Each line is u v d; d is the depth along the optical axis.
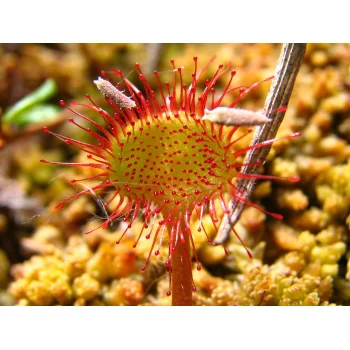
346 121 0.06
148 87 0.05
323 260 0.05
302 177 0.06
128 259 0.05
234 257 0.05
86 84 0.07
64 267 0.05
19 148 0.07
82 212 0.06
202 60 0.07
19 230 0.06
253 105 0.06
